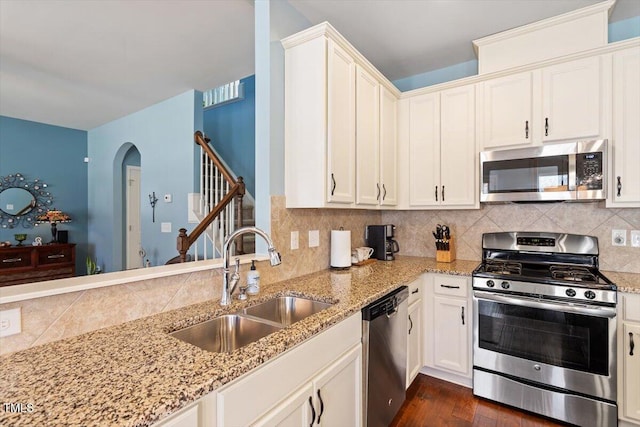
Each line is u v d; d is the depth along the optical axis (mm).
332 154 1920
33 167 5047
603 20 2098
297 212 2164
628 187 1954
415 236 3123
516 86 2318
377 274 2229
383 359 1757
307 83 1943
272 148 1972
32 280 4617
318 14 2197
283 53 2047
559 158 2105
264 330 1405
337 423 1415
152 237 4270
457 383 2402
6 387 807
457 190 2572
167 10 2236
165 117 4082
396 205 2779
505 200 2287
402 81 3211
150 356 983
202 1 2141
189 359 965
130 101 4113
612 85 2002
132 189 5371
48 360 952
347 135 2068
